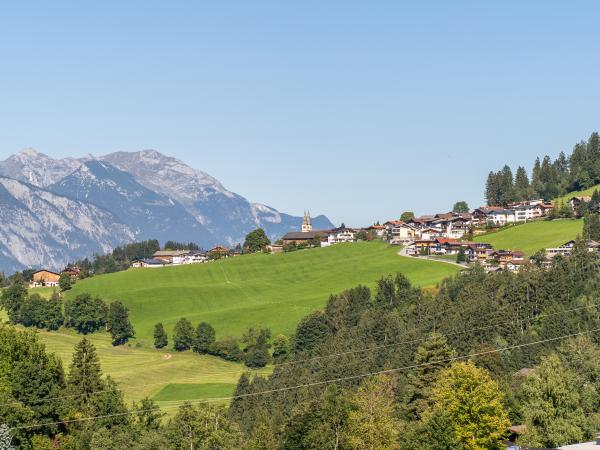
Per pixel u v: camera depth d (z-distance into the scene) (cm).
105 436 11638
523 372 14825
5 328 13212
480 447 10600
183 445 11425
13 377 12162
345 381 15825
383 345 17888
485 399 10844
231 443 11706
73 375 13500
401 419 12900
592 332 15488
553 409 10594
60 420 12156
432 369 13350
